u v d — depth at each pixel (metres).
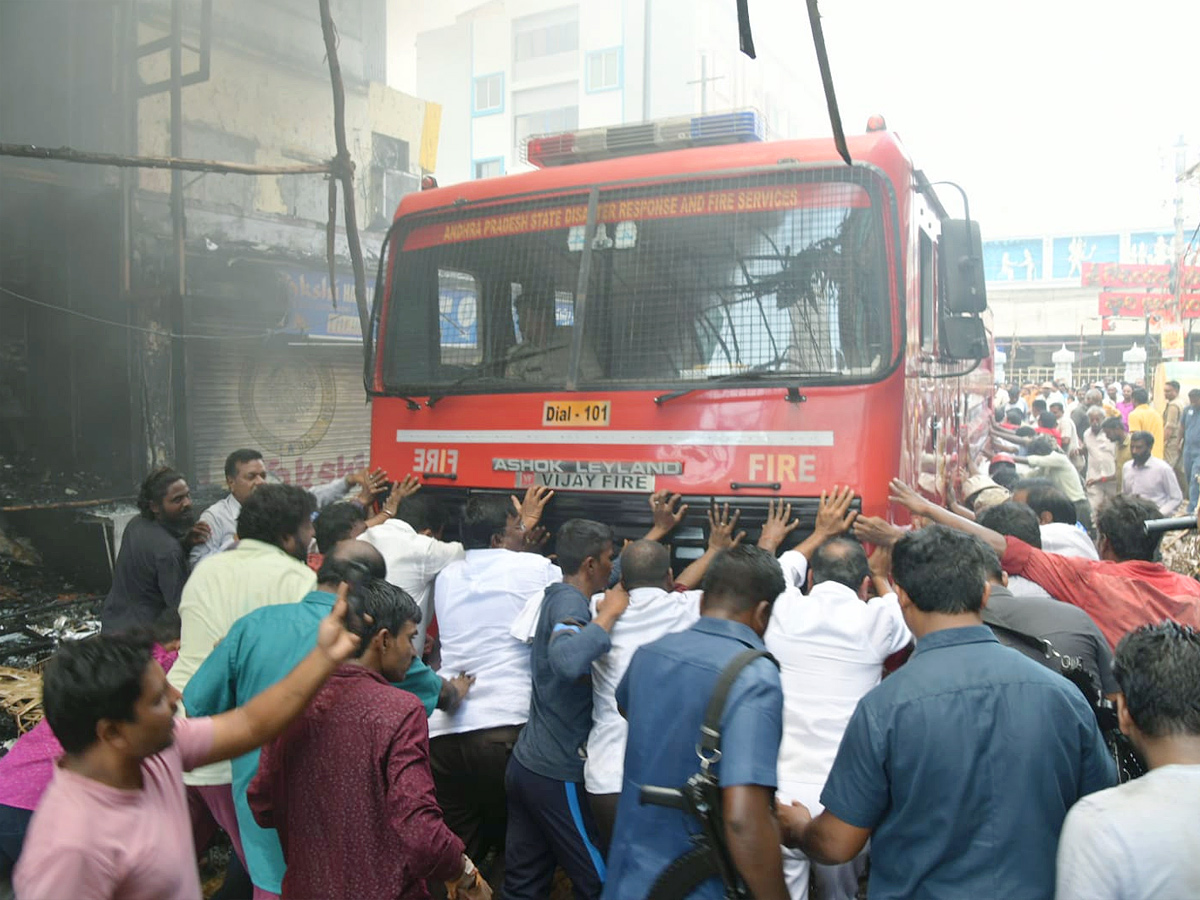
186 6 11.66
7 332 10.00
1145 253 45.03
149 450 10.15
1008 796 2.17
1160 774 1.93
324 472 12.59
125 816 1.95
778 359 4.50
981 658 2.30
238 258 11.12
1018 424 16.86
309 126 13.65
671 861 2.43
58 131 10.26
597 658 3.37
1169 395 13.66
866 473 4.24
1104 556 4.25
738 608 2.62
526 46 42.41
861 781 2.28
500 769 3.85
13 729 5.04
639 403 4.62
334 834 2.57
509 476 4.91
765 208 4.58
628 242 4.79
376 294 5.46
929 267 5.41
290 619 3.01
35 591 8.53
